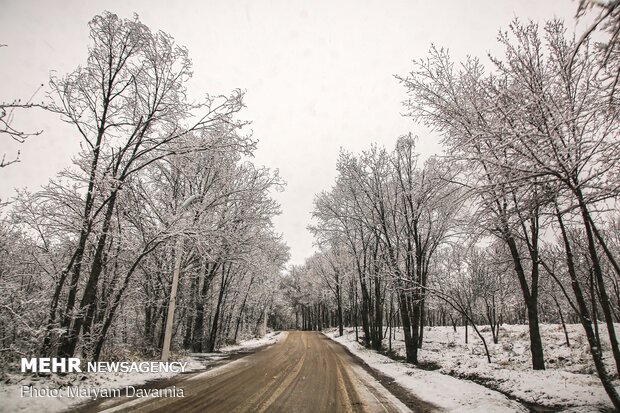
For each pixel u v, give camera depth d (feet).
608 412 20.38
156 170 56.54
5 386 22.97
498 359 52.42
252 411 21.07
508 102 24.02
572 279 21.90
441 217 52.11
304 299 219.00
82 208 37.91
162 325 53.78
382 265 64.90
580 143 18.43
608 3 11.71
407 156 56.59
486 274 75.87
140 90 39.93
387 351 69.56
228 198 62.69
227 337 99.86
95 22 35.63
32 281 40.09
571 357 47.91
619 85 17.20
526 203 21.70
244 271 84.79
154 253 49.75
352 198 72.74
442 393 27.94
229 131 44.52
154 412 19.88
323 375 37.60
